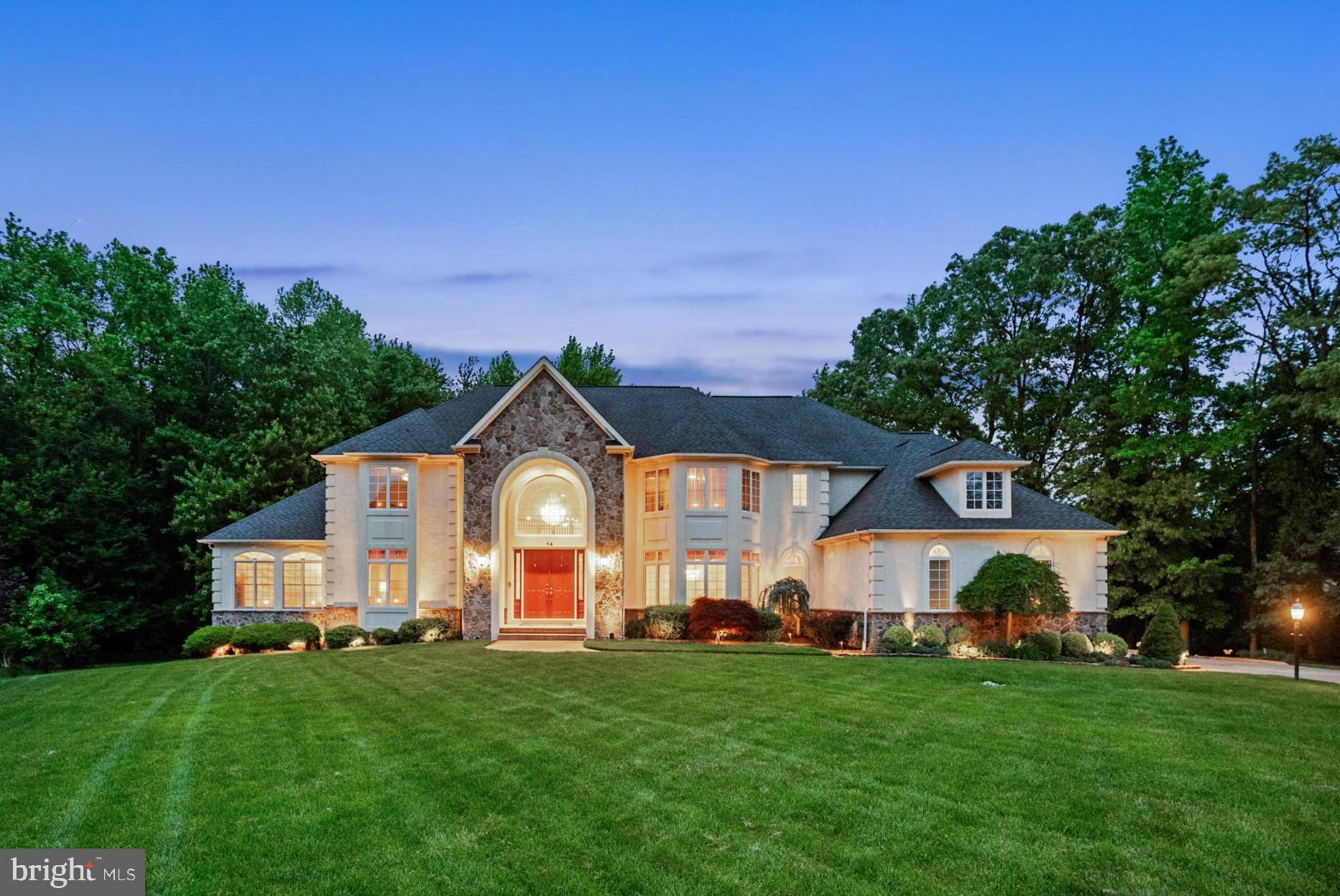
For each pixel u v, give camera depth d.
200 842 8.04
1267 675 20.39
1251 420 29.58
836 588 29.55
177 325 42.19
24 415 36.97
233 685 17.52
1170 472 32.84
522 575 29.64
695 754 11.16
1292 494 31.12
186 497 37.31
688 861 7.57
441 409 32.44
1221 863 7.48
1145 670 20.39
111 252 43.09
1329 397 26.44
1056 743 11.74
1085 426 36.47
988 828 8.34
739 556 28.53
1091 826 8.39
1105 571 26.17
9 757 11.38
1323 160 27.58
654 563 29.20
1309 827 8.39
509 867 7.46
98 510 37.41
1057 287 39.38
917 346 46.09
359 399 42.44
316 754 11.32
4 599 28.55
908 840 8.02
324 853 7.79
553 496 29.91
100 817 8.75
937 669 19.05
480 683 17.08
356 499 29.11
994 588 24.16
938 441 31.80
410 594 28.44
